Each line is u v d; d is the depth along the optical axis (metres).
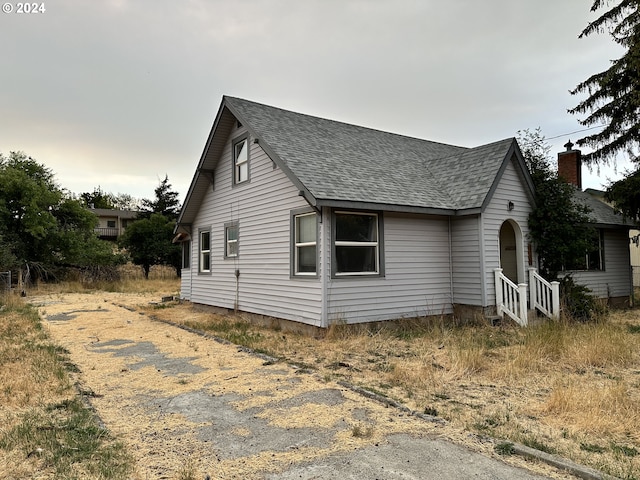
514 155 11.71
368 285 10.06
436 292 11.25
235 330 10.83
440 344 8.66
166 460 3.66
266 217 11.70
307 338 9.48
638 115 15.08
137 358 7.68
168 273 35.22
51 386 5.82
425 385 5.87
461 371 6.41
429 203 10.67
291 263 10.51
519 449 3.75
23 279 24.03
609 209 17.16
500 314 10.85
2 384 5.83
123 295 21.81
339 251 9.80
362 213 10.12
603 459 3.63
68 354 8.02
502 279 10.91
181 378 6.34
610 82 15.20
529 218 12.10
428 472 3.40
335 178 10.04
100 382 6.15
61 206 28.50
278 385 5.89
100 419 4.64
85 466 3.51
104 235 55.41
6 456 3.69
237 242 13.22
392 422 4.49
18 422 4.50
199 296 15.76
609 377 6.20
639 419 4.46
